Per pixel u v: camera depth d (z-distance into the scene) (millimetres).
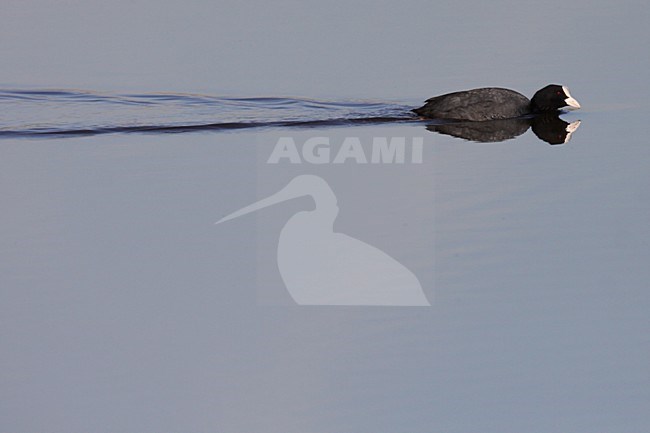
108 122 18688
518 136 18547
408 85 21203
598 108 20250
